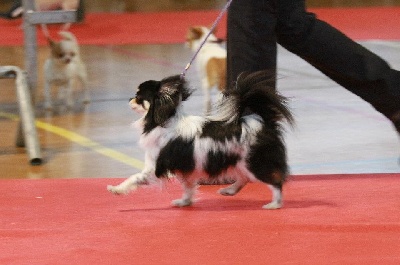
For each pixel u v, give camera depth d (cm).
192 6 2234
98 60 1505
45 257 532
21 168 831
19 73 923
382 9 2072
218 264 517
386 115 780
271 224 599
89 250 545
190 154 617
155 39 1717
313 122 1013
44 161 859
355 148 889
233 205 657
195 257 530
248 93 625
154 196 687
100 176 791
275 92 630
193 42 1155
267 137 622
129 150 899
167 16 2034
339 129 977
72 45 1161
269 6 709
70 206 659
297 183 729
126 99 1188
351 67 741
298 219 612
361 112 1066
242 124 623
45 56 1527
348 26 1802
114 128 1012
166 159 621
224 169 624
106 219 620
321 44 729
